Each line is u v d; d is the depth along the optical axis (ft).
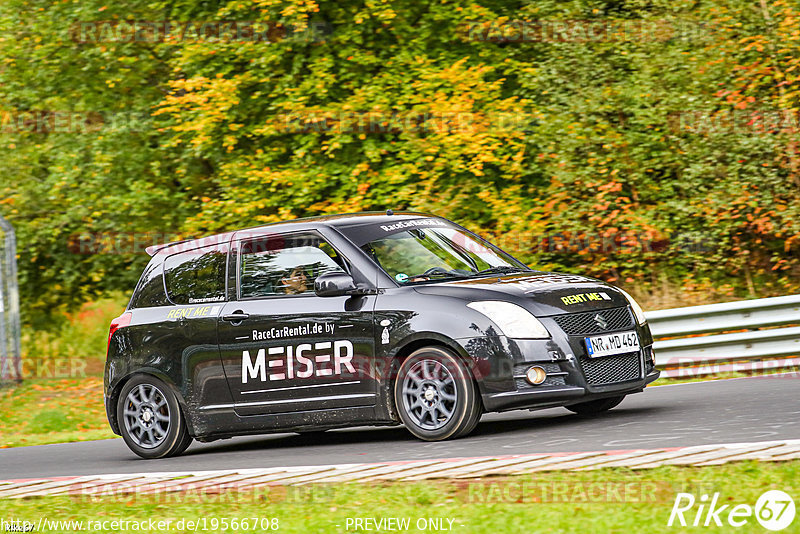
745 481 67.62
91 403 183.01
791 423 90.53
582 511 63.21
